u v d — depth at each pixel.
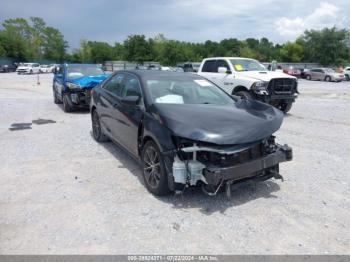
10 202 4.21
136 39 61.25
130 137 5.17
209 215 3.91
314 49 64.19
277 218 3.86
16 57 80.44
